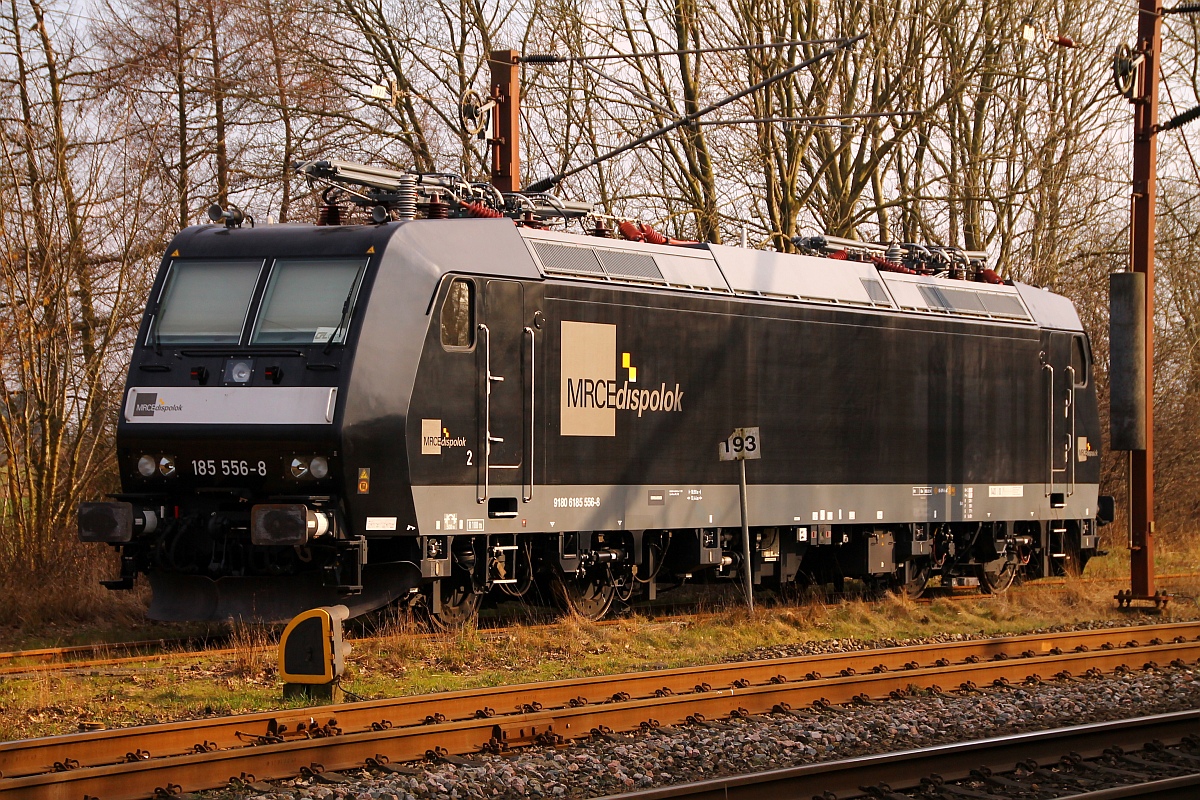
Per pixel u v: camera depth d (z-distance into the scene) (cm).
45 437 2111
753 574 1950
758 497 1895
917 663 1394
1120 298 2036
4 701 1131
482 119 2283
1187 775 917
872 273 2112
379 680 1284
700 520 1817
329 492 1449
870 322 2056
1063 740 981
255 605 1505
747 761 973
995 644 1512
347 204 2984
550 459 1642
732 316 1869
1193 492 3644
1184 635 1695
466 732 978
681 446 1798
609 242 1759
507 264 1603
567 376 1661
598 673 1373
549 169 3362
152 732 930
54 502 2152
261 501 1483
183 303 1528
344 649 1180
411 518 1487
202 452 1474
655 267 1791
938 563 2209
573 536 1695
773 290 1934
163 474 1497
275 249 1523
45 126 2211
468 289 1563
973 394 2222
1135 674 1395
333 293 1478
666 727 1065
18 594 1767
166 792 832
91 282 2284
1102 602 2061
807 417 1962
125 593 1878
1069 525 2480
